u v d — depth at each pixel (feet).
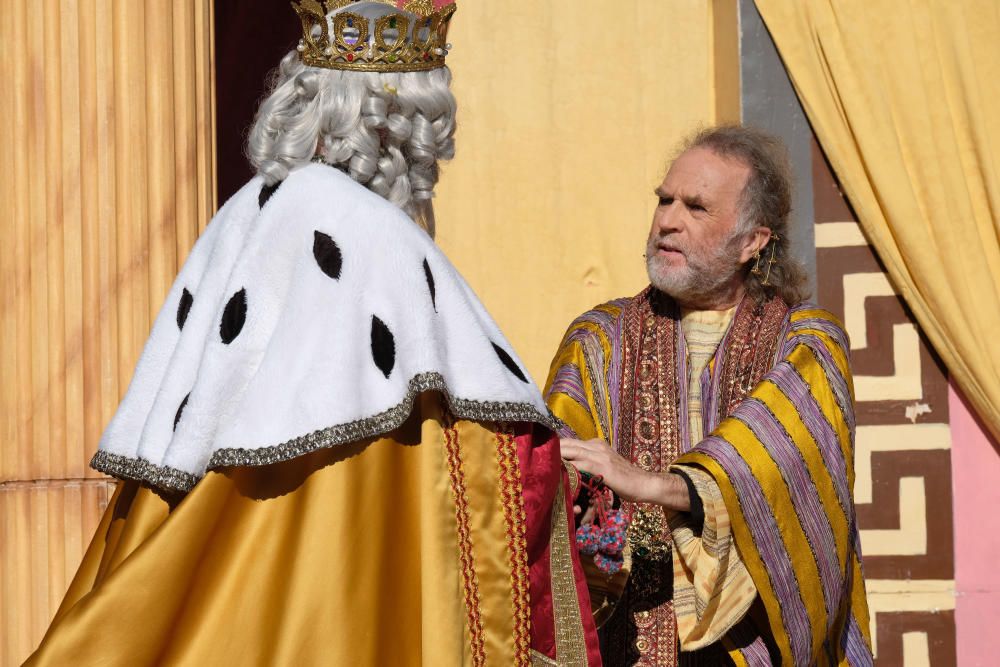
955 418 24.13
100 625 9.50
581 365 17.47
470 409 10.48
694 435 16.76
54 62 17.81
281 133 11.39
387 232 10.64
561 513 11.77
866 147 23.43
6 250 17.81
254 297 10.35
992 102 23.56
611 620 16.14
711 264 16.72
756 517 15.28
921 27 23.65
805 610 15.51
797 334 16.89
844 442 16.24
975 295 23.22
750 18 24.25
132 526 10.45
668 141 24.79
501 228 24.75
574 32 24.88
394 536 10.27
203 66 18.61
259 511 9.95
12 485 17.58
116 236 17.76
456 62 24.77
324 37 11.51
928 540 24.11
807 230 24.20
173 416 10.36
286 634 9.68
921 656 23.98
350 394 9.90
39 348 17.66
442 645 10.04
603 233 24.73
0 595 17.53
